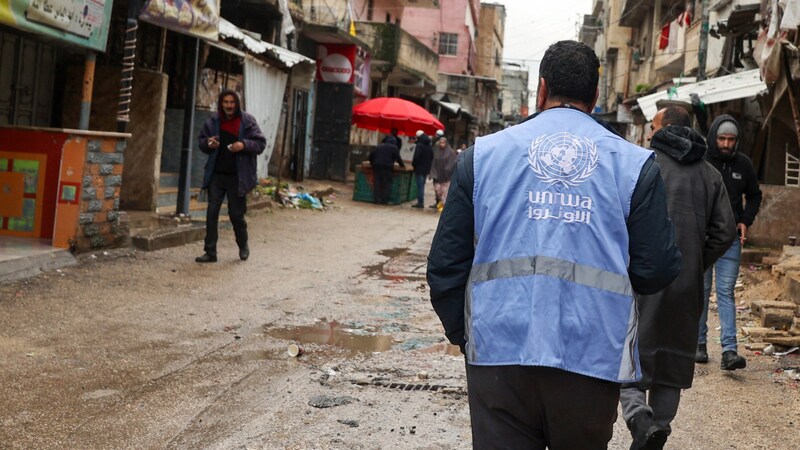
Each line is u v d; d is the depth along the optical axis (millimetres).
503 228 2545
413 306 8211
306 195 18312
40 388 4930
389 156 20656
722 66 19453
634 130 36281
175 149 13969
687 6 27109
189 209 12438
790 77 9609
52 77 11500
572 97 2725
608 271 2490
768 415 5121
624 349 2482
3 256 7777
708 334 7520
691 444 4562
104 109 11516
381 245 12992
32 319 6453
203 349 6066
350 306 8008
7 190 9000
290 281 9086
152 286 8094
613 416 2574
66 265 8406
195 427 4465
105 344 5988
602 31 51969
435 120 23344
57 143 8844
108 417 4543
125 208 11445
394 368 5859
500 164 2594
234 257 10250
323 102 24891
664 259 2539
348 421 4672
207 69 15445
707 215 4266
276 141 21750
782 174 14422
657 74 31672
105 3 8953
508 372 2492
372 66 29781
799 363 6477
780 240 12203
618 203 2529
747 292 9609
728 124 6156
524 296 2475
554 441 2582
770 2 10266
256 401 4961
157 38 13328
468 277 2637
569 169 2553
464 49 54438
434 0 35250
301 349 6133
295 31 21328
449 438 4473
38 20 7711
